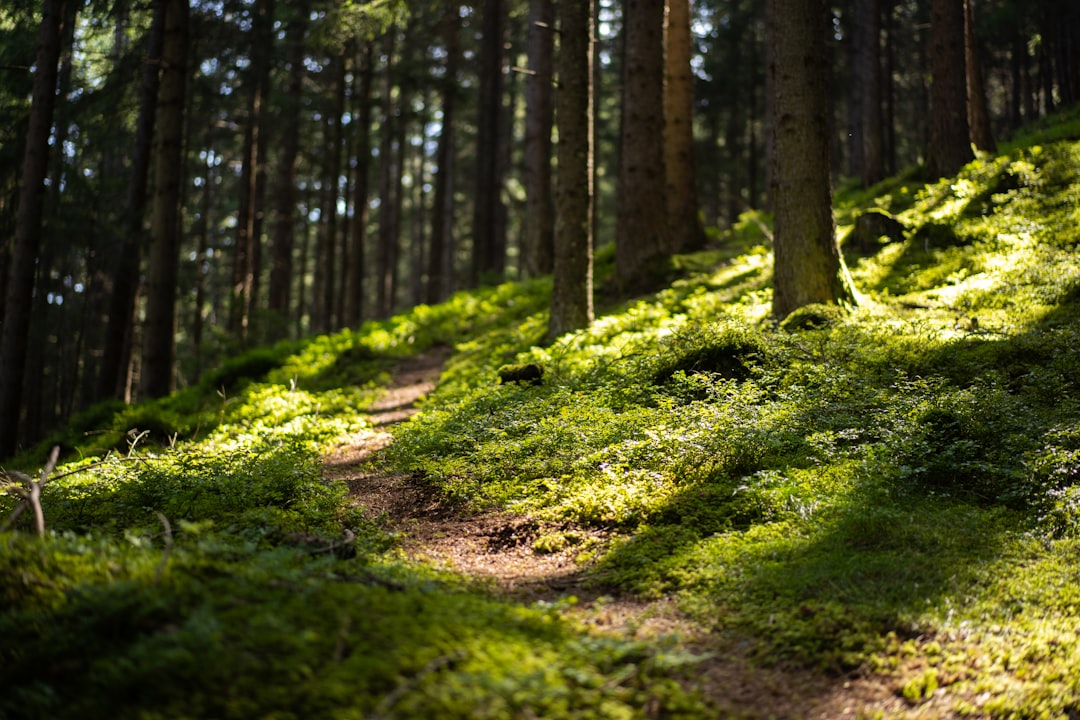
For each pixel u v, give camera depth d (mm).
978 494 6371
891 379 8883
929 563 5082
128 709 2998
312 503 7367
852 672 4012
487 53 30969
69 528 6441
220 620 3410
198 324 30891
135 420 14211
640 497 6578
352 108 30562
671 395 9102
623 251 18141
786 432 7426
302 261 40625
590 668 3480
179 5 17094
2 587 3742
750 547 5441
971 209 15797
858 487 6277
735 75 41500
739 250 18812
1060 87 37531
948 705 3758
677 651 4016
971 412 7371
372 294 59156
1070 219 13875
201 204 36719
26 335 15852
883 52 41844
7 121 19781
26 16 18938
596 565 5617
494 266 31391
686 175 20531
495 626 3781
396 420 12492
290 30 27188
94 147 25078
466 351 16906
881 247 15578
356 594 3818
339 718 2859
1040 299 11281
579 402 9266
